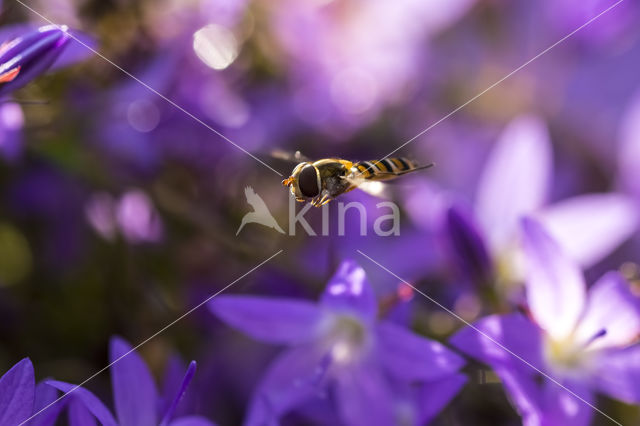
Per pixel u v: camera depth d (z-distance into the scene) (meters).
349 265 0.10
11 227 0.13
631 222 0.12
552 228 0.12
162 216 0.13
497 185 0.12
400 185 0.13
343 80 0.14
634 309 0.11
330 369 0.11
